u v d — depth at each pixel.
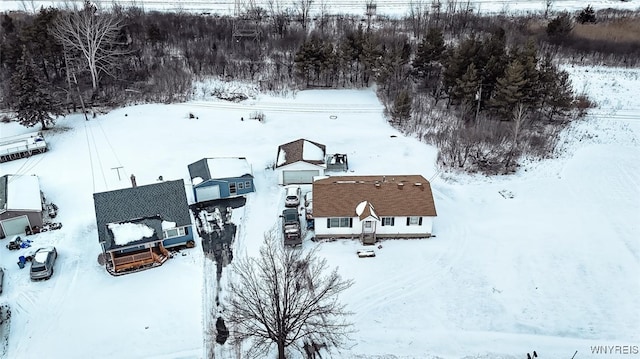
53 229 38.34
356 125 57.00
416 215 36.19
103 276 33.91
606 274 32.66
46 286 32.84
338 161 47.03
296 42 75.62
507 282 32.31
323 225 36.91
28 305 31.28
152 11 85.38
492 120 54.88
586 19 79.50
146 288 32.72
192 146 51.72
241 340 26.23
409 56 69.31
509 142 50.34
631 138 51.44
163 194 37.38
